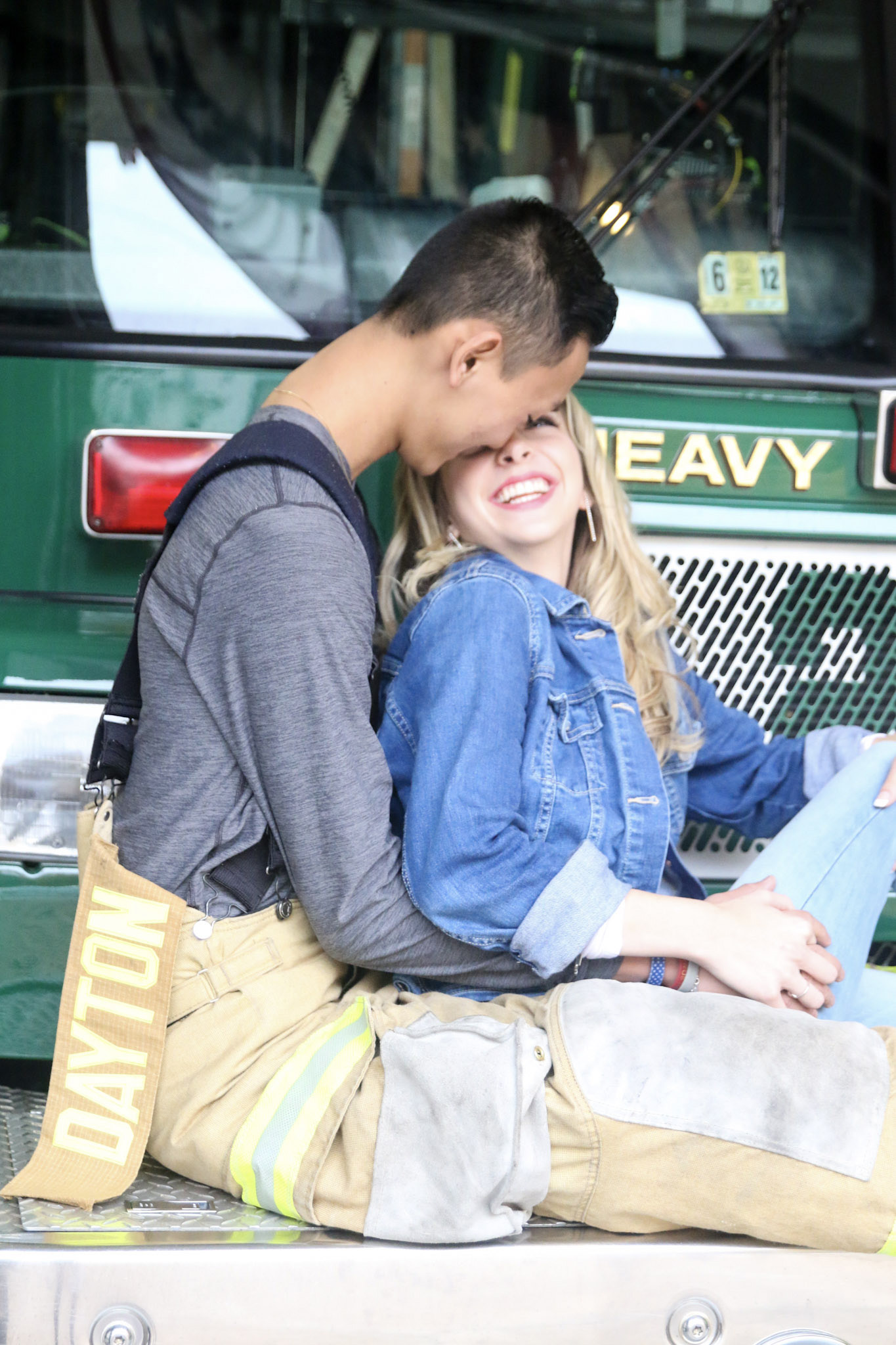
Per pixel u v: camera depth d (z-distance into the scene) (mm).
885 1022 2189
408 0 2475
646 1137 1758
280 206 2469
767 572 2471
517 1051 1775
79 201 2426
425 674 2018
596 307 2033
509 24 2502
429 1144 1764
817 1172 1733
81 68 2424
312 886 1867
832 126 2549
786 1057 1771
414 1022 1863
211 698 1868
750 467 2426
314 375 2031
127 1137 1857
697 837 2543
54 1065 1884
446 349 1992
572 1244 1758
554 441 2186
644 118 2541
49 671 2326
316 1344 1734
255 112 2461
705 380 2416
